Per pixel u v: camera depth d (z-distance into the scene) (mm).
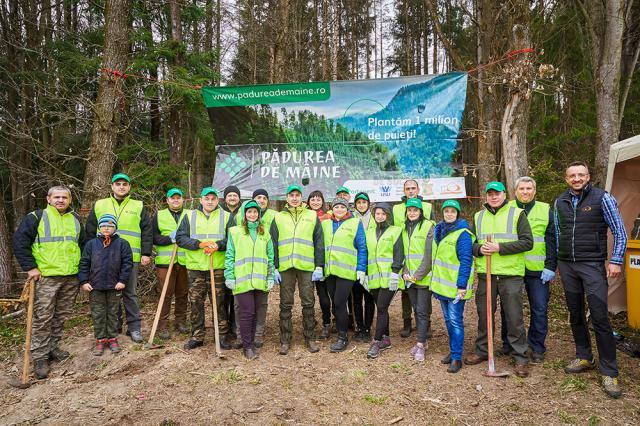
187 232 5293
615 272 3922
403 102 7105
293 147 7355
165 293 5438
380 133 7152
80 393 4133
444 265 4559
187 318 6461
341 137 7258
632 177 6160
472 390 4023
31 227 4723
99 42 12062
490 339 4332
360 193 5762
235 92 7469
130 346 5156
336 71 15477
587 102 11602
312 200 5266
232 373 4383
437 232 4723
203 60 12359
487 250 4344
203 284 5230
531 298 4617
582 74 11305
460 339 4449
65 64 11250
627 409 3602
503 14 7723
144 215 5578
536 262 4520
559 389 3961
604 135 8859
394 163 7133
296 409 3742
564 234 4215
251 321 4859
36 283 4844
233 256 4938
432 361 4719
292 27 13453
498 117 9875
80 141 12008
